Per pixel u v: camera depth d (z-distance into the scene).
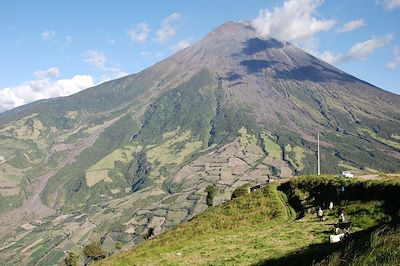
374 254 15.21
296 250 33.75
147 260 42.03
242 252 37.38
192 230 65.06
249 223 59.97
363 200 48.94
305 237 40.12
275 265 28.36
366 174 73.00
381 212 43.00
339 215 48.03
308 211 56.34
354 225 41.75
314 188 67.00
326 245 30.12
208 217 71.50
